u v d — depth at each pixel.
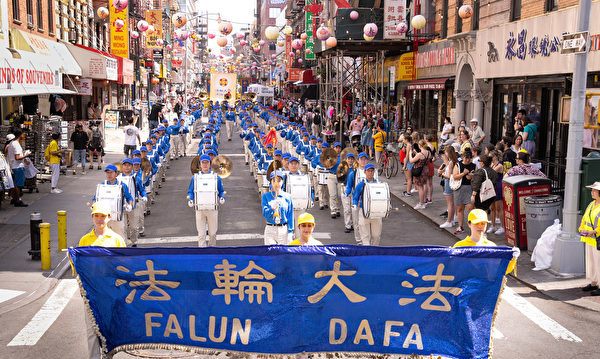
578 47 10.70
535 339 8.30
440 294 6.65
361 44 32.31
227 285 6.66
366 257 6.60
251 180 23.25
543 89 19.53
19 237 13.61
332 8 44.41
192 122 39.56
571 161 10.91
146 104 56.53
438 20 30.00
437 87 28.03
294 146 24.30
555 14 17.52
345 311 6.69
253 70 139.88
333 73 42.38
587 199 11.63
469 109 26.28
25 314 9.20
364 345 6.73
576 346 8.08
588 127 13.18
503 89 22.83
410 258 6.59
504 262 6.59
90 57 29.70
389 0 30.69
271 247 6.58
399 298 6.66
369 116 30.77
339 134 34.34
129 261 6.64
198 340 6.75
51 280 10.69
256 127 25.55
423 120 32.75
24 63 19.27
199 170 12.53
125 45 41.41
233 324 6.71
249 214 16.83
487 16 23.44
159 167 19.92
